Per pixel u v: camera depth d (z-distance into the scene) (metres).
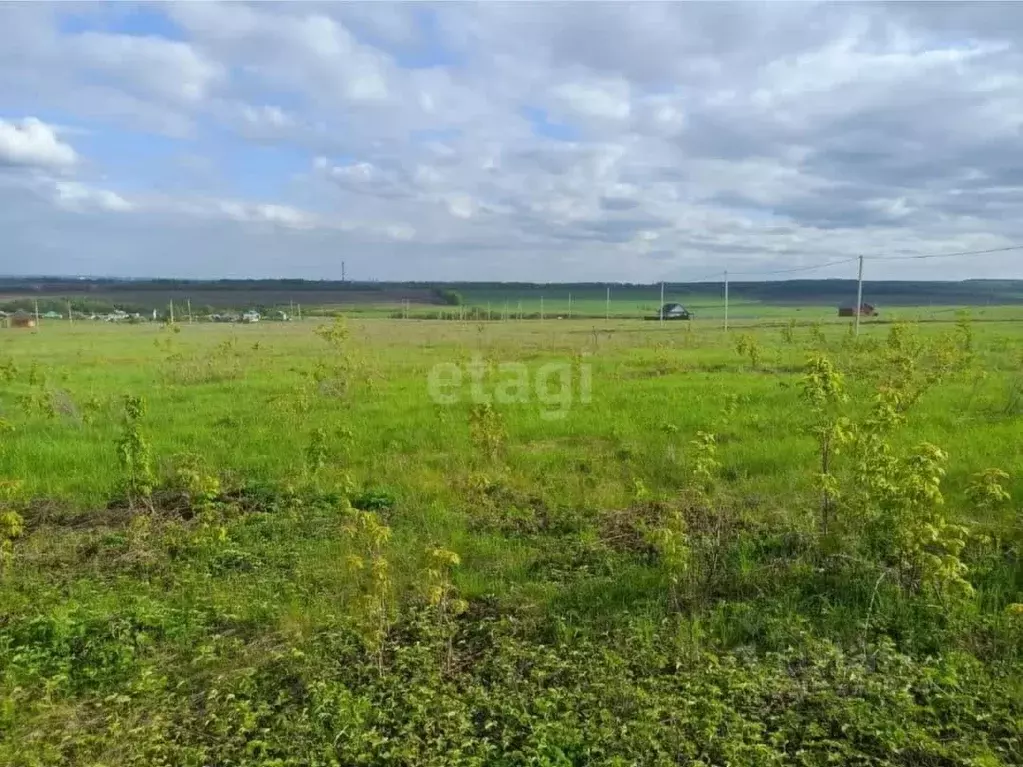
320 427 11.52
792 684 4.36
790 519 6.86
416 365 21.09
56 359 24.97
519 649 4.93
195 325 50.34
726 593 5.73
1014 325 33.34
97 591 6.10
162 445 10.66
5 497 8.41
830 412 10.81
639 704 4.22
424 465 9.40
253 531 7.38
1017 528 6.30
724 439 10.33
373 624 5.09
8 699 4.60
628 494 8.15
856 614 5.19
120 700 4.58
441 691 4.50
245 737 4.19
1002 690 4.21
